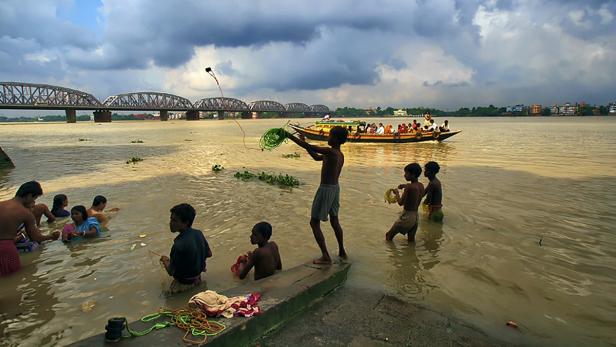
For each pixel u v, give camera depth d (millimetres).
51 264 6121
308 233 7547
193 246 5207
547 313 4648
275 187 11914
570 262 6195
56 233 6871
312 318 4457
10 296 5090
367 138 27812
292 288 4695
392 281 5488
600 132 43906
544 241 7145
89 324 4414
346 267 5555
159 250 6695
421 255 6473
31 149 24828
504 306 4797
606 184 12391
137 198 10406
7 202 5973
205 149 24734
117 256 6434
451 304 4828
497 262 6184
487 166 16500
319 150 5656
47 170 15461
